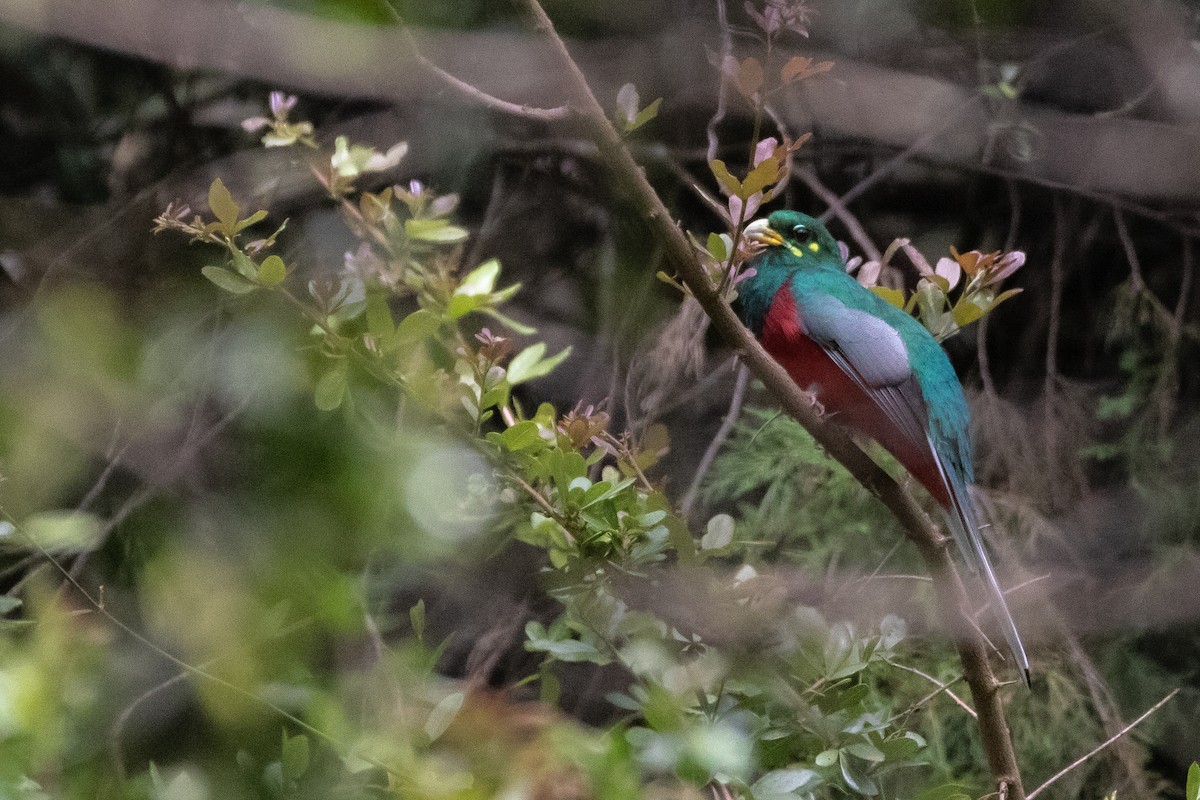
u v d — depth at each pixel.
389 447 6.83
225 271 6.60
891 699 9.89
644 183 6.01
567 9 10.29
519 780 5.50
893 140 9.59
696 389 10.55
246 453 8.38
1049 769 10.30
